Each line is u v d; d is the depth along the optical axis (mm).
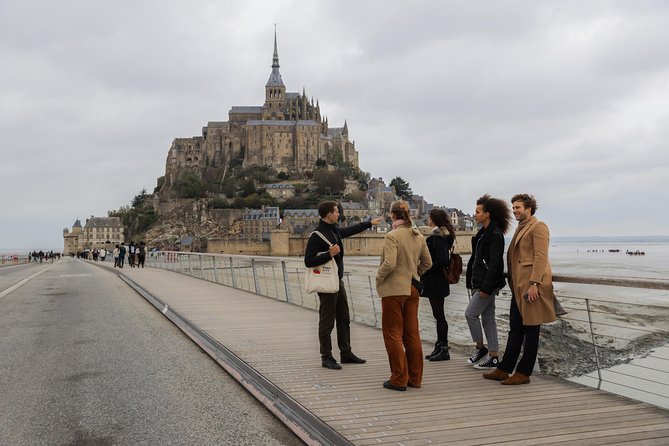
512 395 5832
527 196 6457
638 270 64438
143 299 17359
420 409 5316
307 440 4770
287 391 6020
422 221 144125
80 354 8633
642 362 13125
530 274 6211
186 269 30797
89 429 5180
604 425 4801
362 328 10719
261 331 10211
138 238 160500
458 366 7363
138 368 7695
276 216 136125
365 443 4379
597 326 18031
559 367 11383
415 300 6363
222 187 165125
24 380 7004
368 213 141250
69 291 20234
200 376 7246
